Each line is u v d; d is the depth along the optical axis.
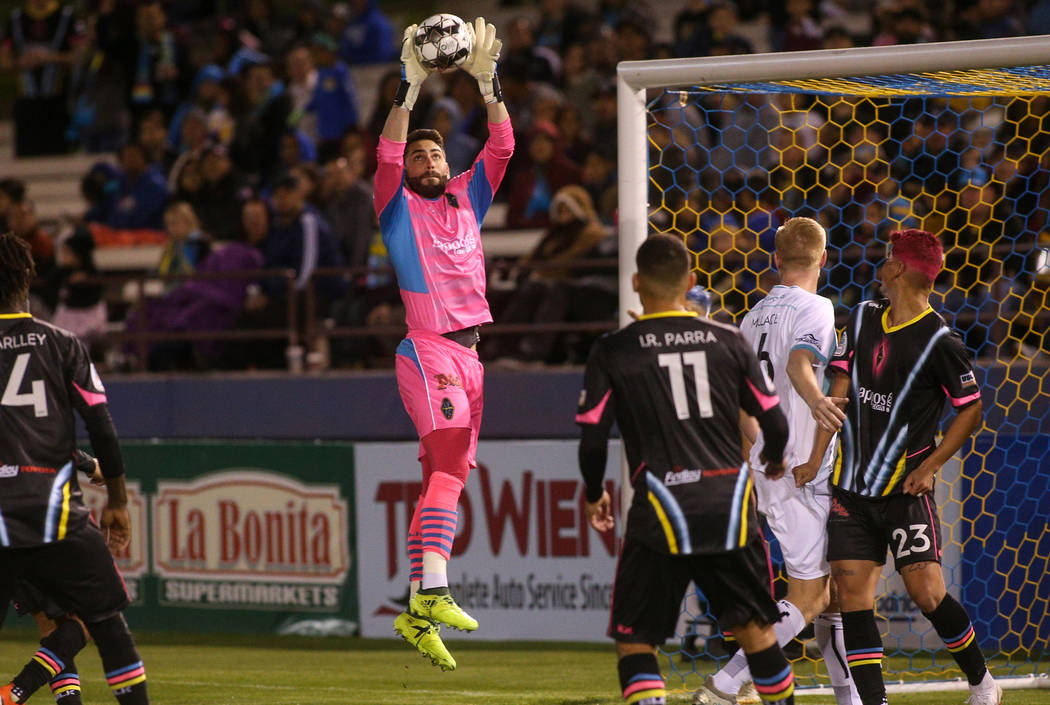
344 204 35.06
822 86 20.64
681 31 42.69
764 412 13.41
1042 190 28.25
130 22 50.47
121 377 33.12
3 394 13.98
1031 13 38.06
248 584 29.05
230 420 32.12
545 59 42.88
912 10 36.28
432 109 38.97
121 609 14.68
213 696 20.83
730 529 13.08
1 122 60.06
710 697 17.66
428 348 17.42
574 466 26.33
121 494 14.98
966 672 17.22
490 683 21.89
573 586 26.38
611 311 30.67
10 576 14.22
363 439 30.97
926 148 29.97
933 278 16.14
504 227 36.88
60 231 41.19
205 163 40.06
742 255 28.77
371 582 27.86
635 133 19.52
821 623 17.73
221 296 34.16
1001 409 24.67
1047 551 23.73
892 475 16.03
